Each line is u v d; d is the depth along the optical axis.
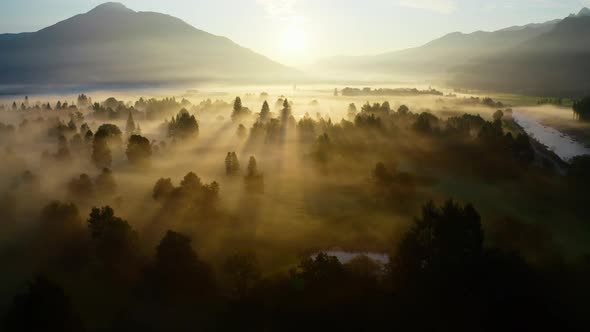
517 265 60.91
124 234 78.06
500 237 88.56
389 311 60.31
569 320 54.91
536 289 58.38
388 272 68.44
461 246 63.00
